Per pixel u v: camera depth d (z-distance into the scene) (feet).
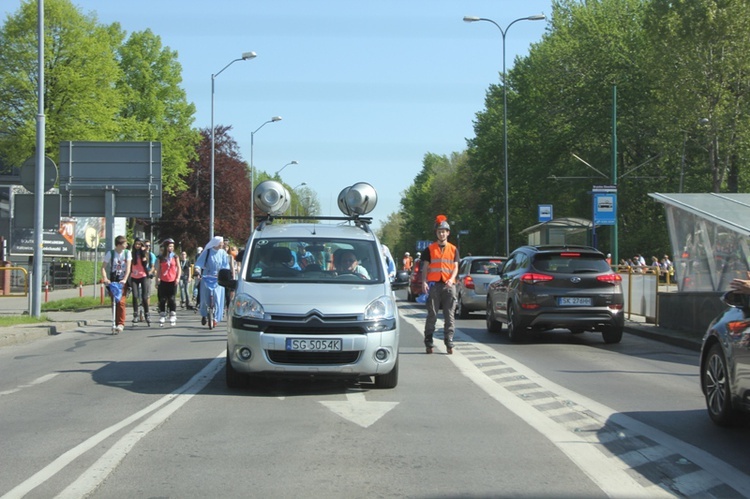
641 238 184.03
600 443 23.82
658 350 51.06
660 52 160.76
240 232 224.33
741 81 157.79
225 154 224.74
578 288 52.60
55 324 62.54
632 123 178.70
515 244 247.09
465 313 79.41
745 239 54.80
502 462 21.45
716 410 26.55
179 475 19.89
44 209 69.00
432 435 24.67
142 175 82.38
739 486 19.51
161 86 195.62
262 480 19.51
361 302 31.55
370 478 19.75
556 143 188.14
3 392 32.40
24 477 19.60
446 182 354.33
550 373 39.11
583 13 187.42
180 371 38.63
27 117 141.49
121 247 60.64
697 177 176.86
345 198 51.03
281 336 30.35
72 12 142.51
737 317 25.84
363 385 34.40
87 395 31.63
